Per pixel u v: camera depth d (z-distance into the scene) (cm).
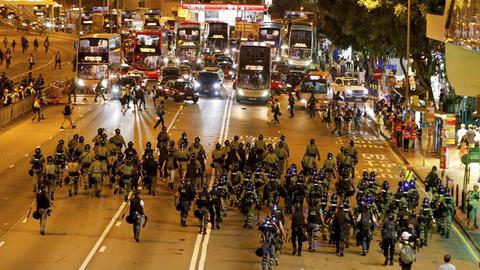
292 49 13625
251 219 4941
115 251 4353
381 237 4519
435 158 7338
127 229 4816
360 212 4444
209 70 11056
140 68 12131
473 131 6825
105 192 5709
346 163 6038
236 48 15850
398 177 6562
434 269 4234
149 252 4356
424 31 8250
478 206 5459
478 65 5662
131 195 5606
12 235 4631
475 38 4788
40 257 4197
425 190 5853
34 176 5584
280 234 4003
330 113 8881
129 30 18388
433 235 4959
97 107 9494
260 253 3928
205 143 7575
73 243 4491
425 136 7525
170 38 14212
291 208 5231
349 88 10600
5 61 13300
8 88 8994
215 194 4841
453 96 8306
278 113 8844
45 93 9706
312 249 4494
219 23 14975
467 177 5647
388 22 8519
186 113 9294
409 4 7756
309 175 5528
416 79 9869
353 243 4700
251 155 5888
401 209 4484
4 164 6519
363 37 9488
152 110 9331
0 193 5622
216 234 4772
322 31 13688
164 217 5125
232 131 8269
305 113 9694
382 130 8769
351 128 8781
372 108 10425
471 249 4669
